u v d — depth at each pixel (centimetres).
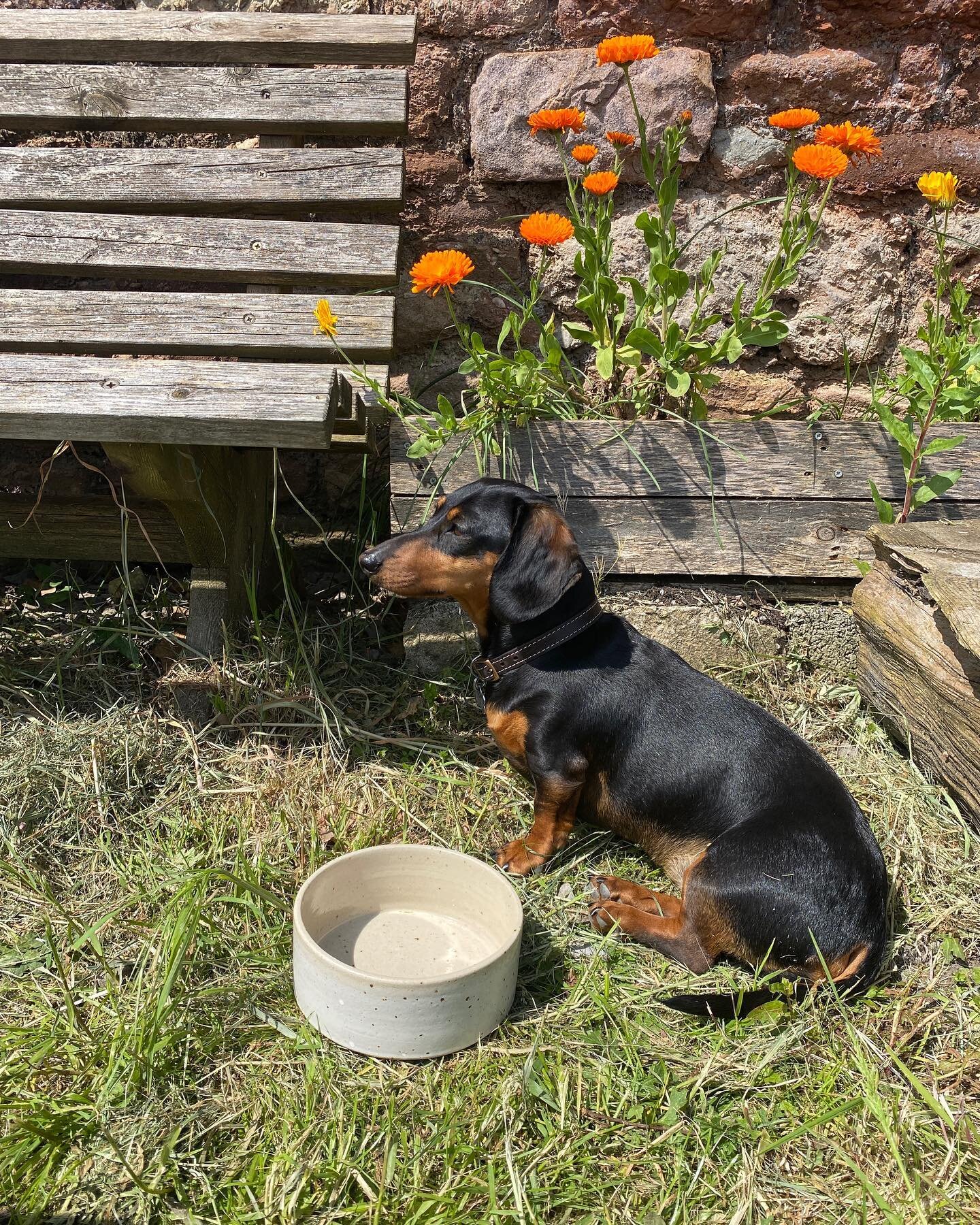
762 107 129
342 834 98
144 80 116
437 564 96
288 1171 67
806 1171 71
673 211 132
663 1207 67
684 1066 77
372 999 73
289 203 115
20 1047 74
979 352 114
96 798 98
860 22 127
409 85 126
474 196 133
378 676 121
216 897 86
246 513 117
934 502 119
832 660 120
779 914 83
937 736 101
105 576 133
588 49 128
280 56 117
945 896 94
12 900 88
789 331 134
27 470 138
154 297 109
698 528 119
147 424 90
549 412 119
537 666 97
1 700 110
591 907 91
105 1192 66
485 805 103
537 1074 75
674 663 99
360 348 110
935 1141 72
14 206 115
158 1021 74
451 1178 68
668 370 116
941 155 130
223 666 113
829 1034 80
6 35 116
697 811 93
